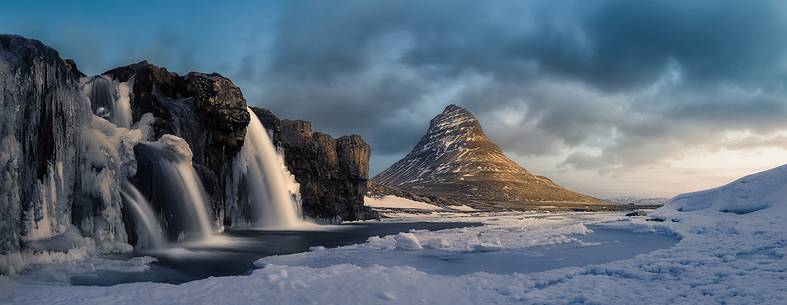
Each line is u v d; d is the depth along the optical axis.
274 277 9.80
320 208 40.94
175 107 26.31
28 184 12.14
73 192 14.93
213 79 28.45
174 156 21.77
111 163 16.70
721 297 8.11
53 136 13.48
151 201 19.45
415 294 8.69
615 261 13.37
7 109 11.48
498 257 14.39
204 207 23.14
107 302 8.11
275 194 33.56
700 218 26.36
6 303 8.08
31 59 12.48
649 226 23.94
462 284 9.61
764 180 30.22
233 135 29.31
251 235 25.03
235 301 8.12
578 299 8.37
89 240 14.74
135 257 15.51
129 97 23.97
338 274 10.30
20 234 11.77
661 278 10.03
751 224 21.11
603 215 53.78
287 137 39.41
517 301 8.37
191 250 17.95
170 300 8.19
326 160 43.25
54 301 8.20
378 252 15.85
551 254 14.95
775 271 10.10
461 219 46.09
